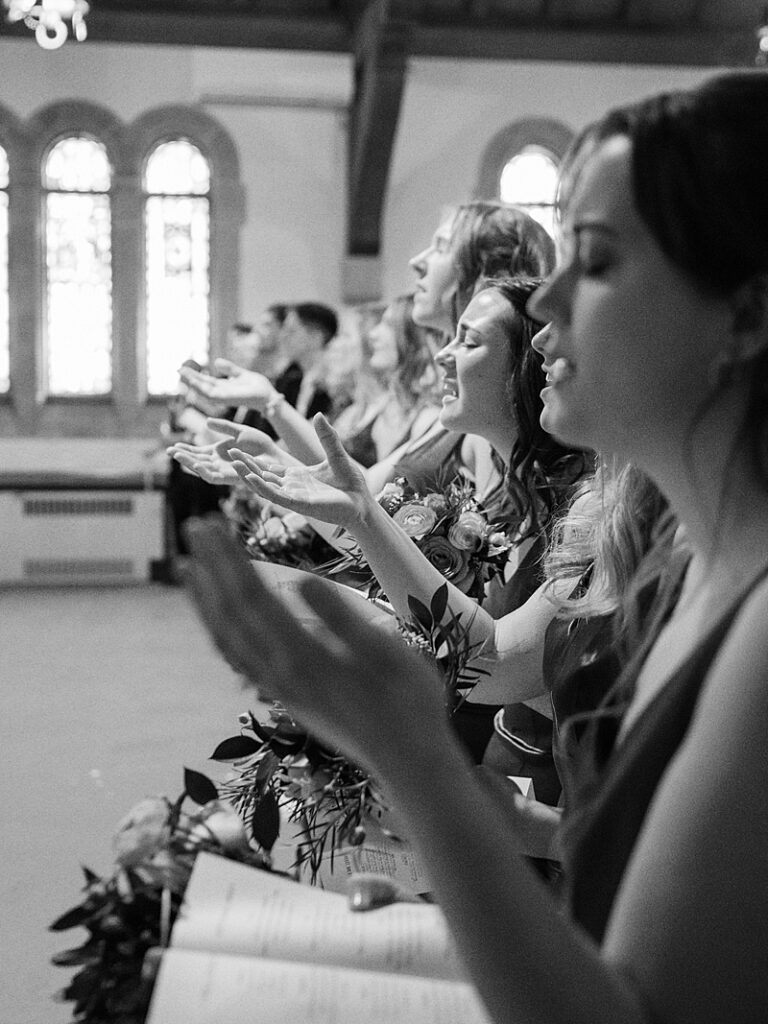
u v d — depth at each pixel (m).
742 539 0.91
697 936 0.76
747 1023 0.75
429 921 1.07
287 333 8.10
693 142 0.84
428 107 13.04
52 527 12.31
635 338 0.87
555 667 1.64
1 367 12.95
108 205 12.92
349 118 12.93
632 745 0.90
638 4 12.66
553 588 1.70
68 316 12.99
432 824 0.76
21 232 12.73
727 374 0.87
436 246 2.84
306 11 12.55
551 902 0.77
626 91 13.15
